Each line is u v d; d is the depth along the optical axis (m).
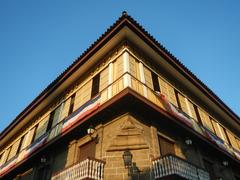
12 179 17.94
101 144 10.69
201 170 10.60
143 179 9.10
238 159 17.14
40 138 15.81
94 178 9.08
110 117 11.45
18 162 16.39
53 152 14.23
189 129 12.94
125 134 10.30
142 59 13.55
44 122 17.00
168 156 9.29
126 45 12.85
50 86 16.83
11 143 20.53
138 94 10.52
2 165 19.14
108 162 9.76
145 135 10.59
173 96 14.45
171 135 12.35
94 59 14.47
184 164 9.77
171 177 8.88
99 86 13.01
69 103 15.23
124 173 9.30
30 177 15.18
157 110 11.21
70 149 12.72
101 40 13.36
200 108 17.19
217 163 15.23
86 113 12.32
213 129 17.17
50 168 13.62
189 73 15.73
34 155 14.91
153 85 13.02
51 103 17.80
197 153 13.52
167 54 14.20
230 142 18.72
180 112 13.70
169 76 15.51
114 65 12.84
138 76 12.09
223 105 18.88
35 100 17.75
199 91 17.08
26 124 19.67
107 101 10.91
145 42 13.24
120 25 12.31
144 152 9.88
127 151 9.84
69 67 15.32
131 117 10.67
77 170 9.59
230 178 15.72
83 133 12.56
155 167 9.41
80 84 15.32
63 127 13.82
